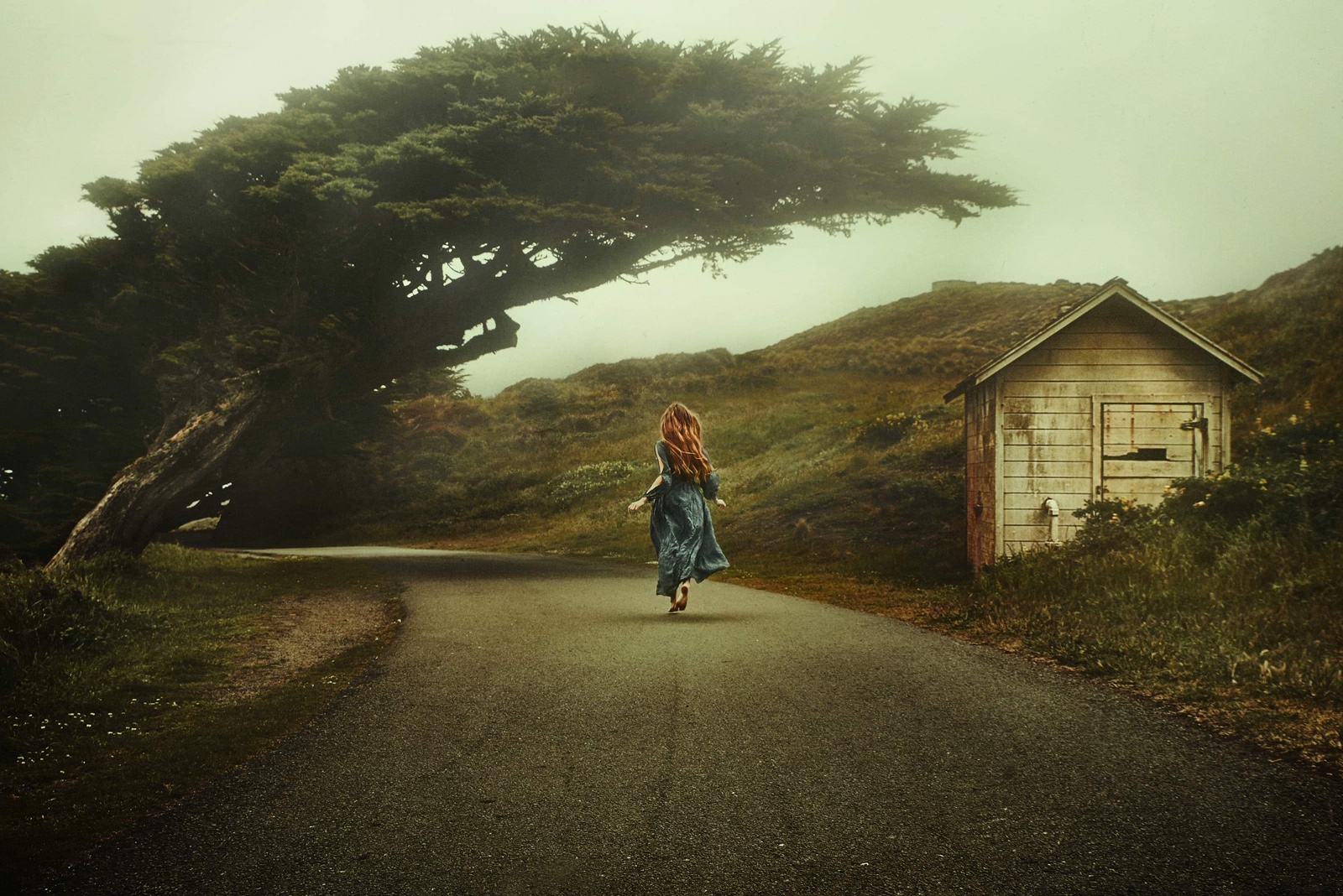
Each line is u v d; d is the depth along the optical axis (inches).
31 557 701.9
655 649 274.5
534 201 681.6
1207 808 140.4
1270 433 530.3
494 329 862.5
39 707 230.1
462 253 755.4
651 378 2281.0
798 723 191.6
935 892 113.7
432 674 251.3
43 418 818.2
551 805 147.6
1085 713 198.7
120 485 621.0
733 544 812.0
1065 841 128.7
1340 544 313.9
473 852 129.5
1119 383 522.6
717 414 1865.2
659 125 735.1
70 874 124.6
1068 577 366.3
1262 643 248.5
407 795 153.9
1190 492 420.5
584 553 917.2
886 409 1657.2
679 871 121.6
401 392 1111.0
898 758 168.2
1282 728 181.2
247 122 721.6
